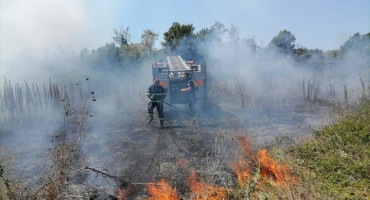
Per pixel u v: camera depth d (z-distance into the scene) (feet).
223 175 14.35
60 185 12.12
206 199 12.24
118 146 18.93
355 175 12.57
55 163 13.53
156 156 17.07
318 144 17.02
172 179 14.03
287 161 14.87
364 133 17.22
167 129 23.22
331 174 13.15
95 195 12.34
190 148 18.47
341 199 10.85
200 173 14.62
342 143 16.55
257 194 12.01
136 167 15.38
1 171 11.02
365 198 10.64
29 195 11.59
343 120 21.12
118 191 12.87
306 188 11.91
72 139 20.22
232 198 12.37
